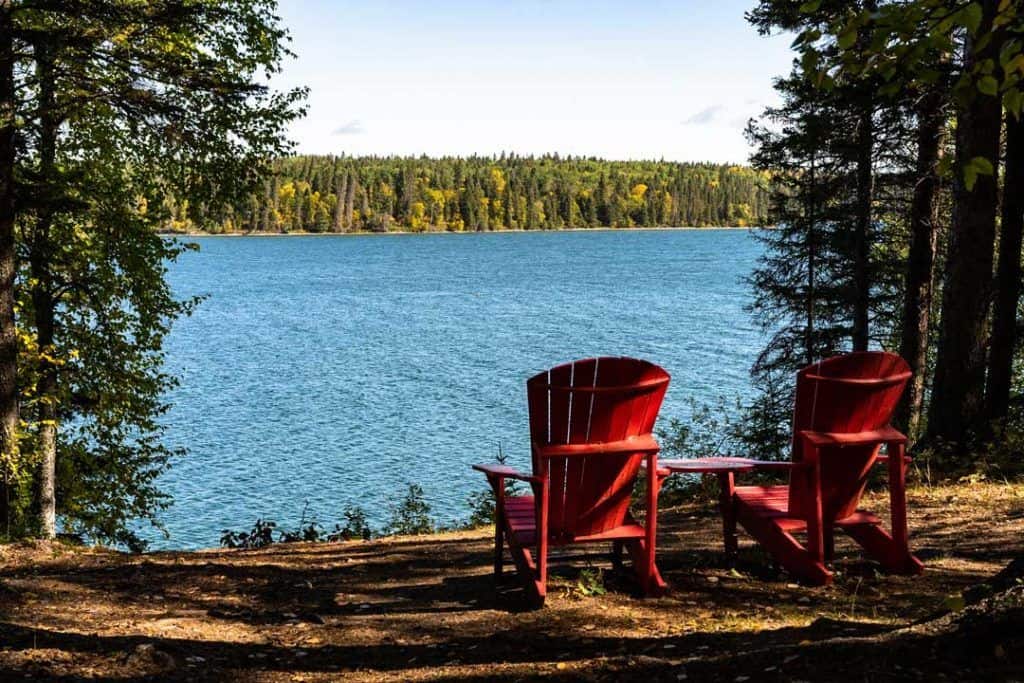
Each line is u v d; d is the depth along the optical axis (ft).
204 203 37.81
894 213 50.67
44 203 33.81
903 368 16.40
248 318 213.25
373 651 14.17
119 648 14.06
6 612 16.14
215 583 18.63
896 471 16.90
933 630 10.68
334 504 70.85
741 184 648.38
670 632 14.10
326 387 124.98
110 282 43.34
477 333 178.81
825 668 10.49
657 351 146.20
